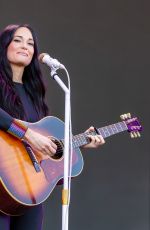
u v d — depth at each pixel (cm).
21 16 1236
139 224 1294
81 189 1271
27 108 754
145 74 1310
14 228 725
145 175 1302
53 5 1262
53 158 746
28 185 703
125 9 1307
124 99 1296
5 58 746
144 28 1314
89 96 1279
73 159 794
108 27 1296
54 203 1245
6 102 726
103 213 1279
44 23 1253
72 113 1266
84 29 1283
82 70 1277
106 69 1291
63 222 670
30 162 714
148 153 1303
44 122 768
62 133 779
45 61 716
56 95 1245
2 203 686
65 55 1267
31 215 727
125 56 1302
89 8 1288
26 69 775
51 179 730
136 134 845
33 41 769
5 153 700
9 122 700
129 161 1296
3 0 1225
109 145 1290
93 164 1280
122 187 1291
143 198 1298
